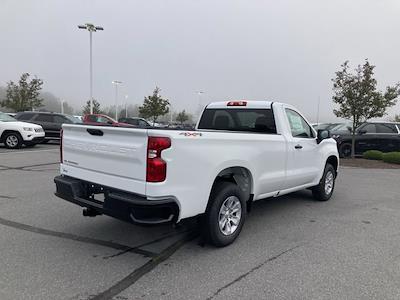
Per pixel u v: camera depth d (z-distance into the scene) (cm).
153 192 378
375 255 454
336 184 989
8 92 4031
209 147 429
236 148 471
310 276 389
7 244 456
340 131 1802
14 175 947
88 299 331
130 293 344
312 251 462
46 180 882
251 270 401
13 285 351
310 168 672
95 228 525
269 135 544
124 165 404
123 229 525
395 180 1088
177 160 390
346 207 707
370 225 585
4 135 1634
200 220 454
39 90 4066
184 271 394
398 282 379
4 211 601
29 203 655
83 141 457
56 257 421
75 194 457
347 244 491
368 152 1666
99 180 436
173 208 392
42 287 349
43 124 1969
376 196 827
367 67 1680
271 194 575
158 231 520
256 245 479
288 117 617
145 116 4272
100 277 374
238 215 486
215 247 466
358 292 356
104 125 459
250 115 620
